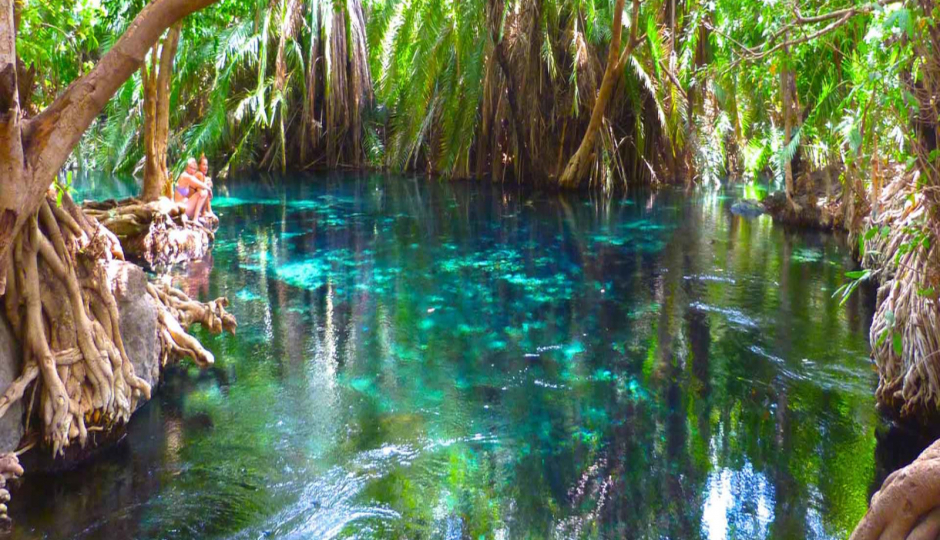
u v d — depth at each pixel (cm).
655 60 1789
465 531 474
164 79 1223
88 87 454
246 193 1925
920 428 592
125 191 1817
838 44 898
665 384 700
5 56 415
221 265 1139
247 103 2131
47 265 534
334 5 666
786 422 620
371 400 666
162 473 533
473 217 1584
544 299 975
